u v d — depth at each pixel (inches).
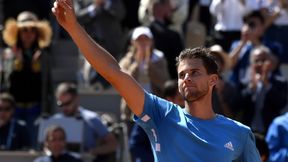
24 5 1240.2
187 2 1208.8
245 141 456.4
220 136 448.8
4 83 1050.7
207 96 451.5
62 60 1235.2
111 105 1131.9
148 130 454.0
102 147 935.0
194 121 449.4
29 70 1042.7
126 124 943.0
